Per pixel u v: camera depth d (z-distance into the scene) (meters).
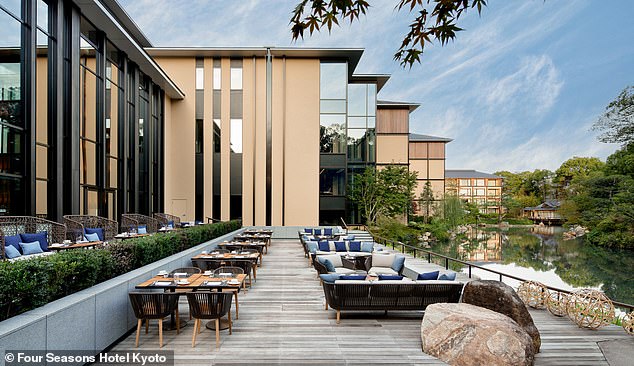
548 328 6.05
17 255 8.31
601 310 5.90
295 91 21.34
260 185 20.94
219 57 21.23
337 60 21.67
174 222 17.84
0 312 3.39
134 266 6.32
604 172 27.88
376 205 23.45
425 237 29.02
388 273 9.32
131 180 16.03
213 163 20.98
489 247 30.86
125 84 15.07
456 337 4.69
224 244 11.44
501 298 5.29
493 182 53.81
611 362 4.68
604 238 25.97
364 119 23.19
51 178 10.70
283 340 5.35
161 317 4.99
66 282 4.37
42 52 10.48
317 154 21.14
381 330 5.85
